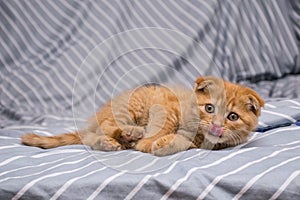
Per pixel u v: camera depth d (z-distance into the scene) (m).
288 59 1.08
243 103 0.65
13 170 0.58
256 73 1.05
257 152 0.62
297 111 0.77
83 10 1.03
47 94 0.94
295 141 0.68
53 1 1.05
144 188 0.54
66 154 0.64
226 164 0.58
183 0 1.05
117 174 0.55
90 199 0.53
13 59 1.01
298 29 1.11
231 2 1.06
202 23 1.03
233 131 0.65
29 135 0.70
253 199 0.54
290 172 0.55
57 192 0.53
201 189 0.54
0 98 0.94
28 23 1.03
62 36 1.02
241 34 1.06
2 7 1.03
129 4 1.04
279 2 1.09
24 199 0.53
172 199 0.54
